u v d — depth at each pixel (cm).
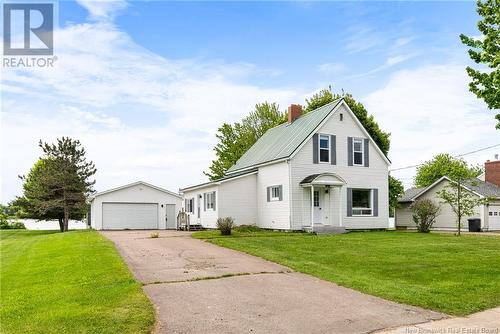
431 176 5662
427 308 843
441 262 1365
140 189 3734
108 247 1716
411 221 3988
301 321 759
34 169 4278
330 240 2041
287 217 2584
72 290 942
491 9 1093
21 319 743
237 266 1295
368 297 925
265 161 2802
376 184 2894
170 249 1689
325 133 2723
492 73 1075
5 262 1630
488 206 3328
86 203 3800
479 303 869
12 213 5272
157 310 818
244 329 713
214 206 2873
